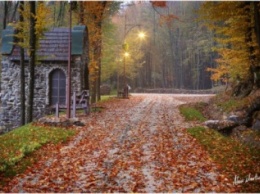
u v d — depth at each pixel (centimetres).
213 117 1970
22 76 1886
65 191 761
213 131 1438
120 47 4478
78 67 2553
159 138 1339
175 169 920
